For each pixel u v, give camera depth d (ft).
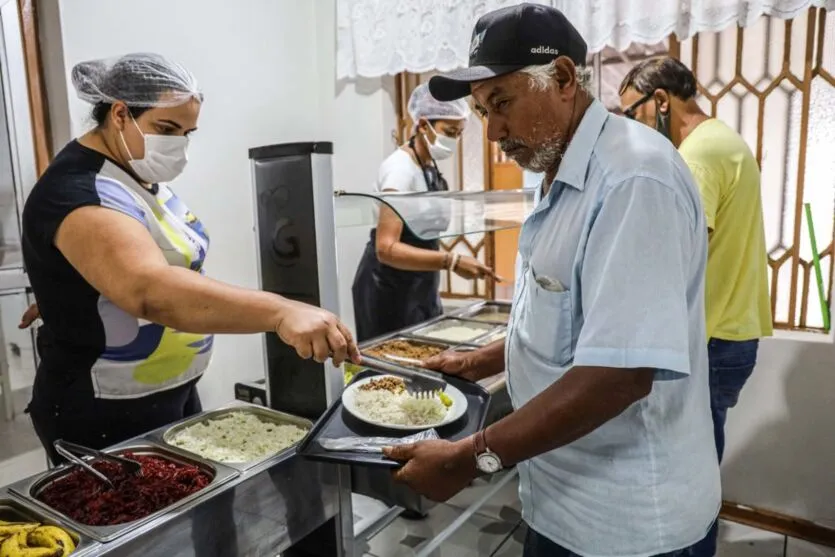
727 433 7.72
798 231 7.26
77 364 4.28
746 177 5.86
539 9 3.10
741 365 6.21
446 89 3.41
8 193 6.73
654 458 3.21
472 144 9.51
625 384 2.79
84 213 3.62
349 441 3.69
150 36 7.52
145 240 3.65
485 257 9.61
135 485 3.47
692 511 3.34
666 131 6.16
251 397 5.24
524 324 3.57
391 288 7.79
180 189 8.07
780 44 7.09
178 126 4.37
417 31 8.91
